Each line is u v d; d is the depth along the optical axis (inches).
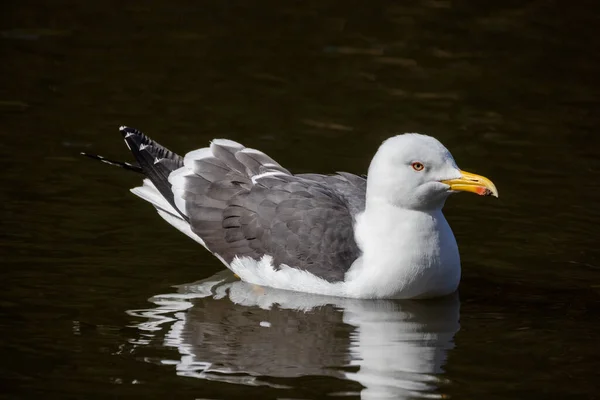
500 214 598.2
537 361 441.4
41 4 908.6
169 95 761.0
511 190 627.8
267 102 754.8
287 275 514.0
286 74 802.2
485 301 507.5
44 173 634.2
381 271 502.9
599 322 482.0
